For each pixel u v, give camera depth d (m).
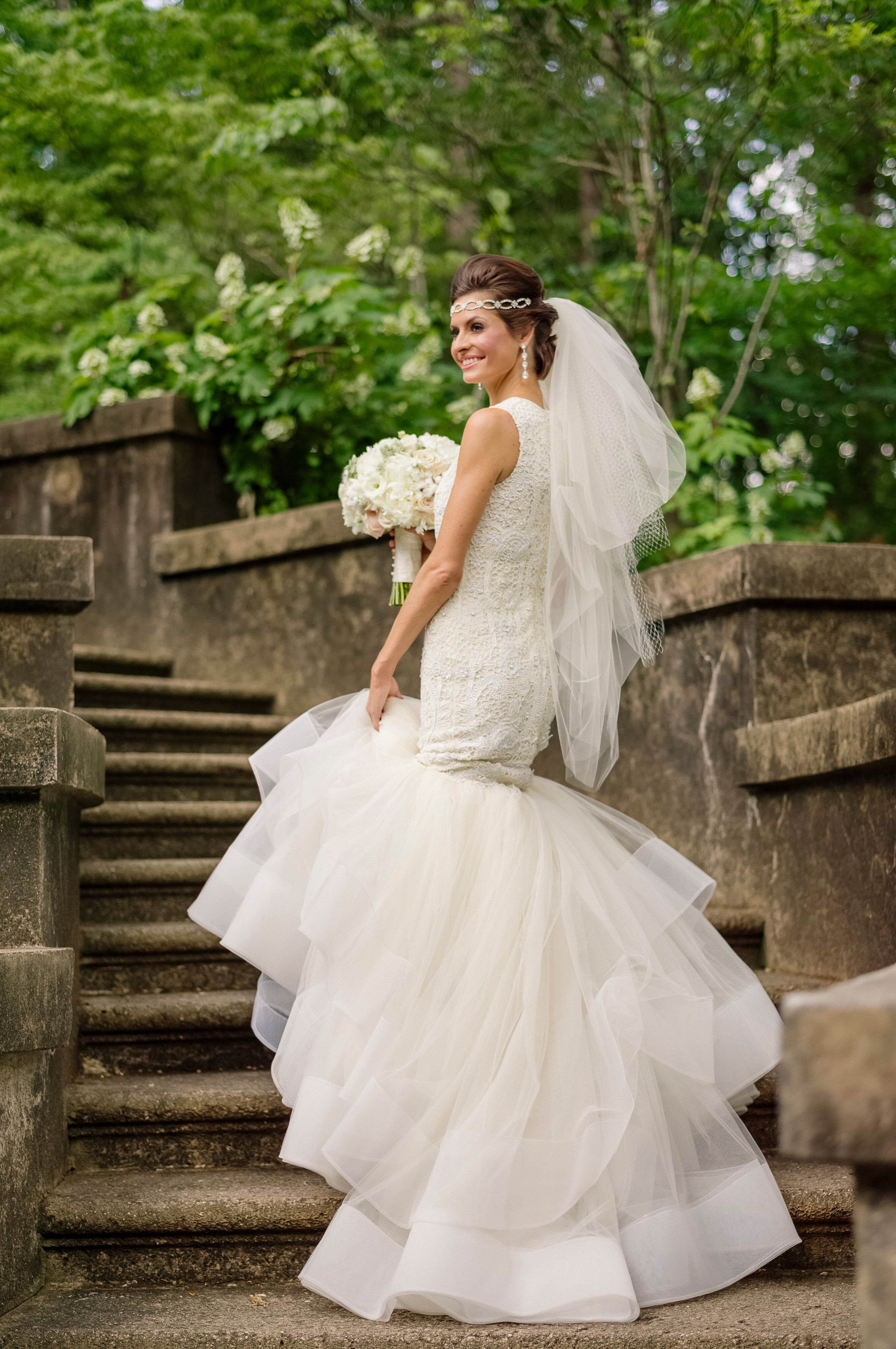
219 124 8.04
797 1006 1.05
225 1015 3.05
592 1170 2.24
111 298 8.45
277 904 2.61
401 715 2.78
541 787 2.76
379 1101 2.26
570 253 9.34
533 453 2.62
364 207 8.59
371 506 2.87
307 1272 2.20
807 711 3.67
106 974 3.27
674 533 5.44
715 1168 2.43
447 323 6.68
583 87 6.25
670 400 5.70
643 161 5.83
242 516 5.95
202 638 5.49
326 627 5.11
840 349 10.09
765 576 3.62
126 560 5.78
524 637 2.62
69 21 8.64
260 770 2.88
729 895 3.72
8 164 8.42
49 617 3.23
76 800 2.98
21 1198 2.37
